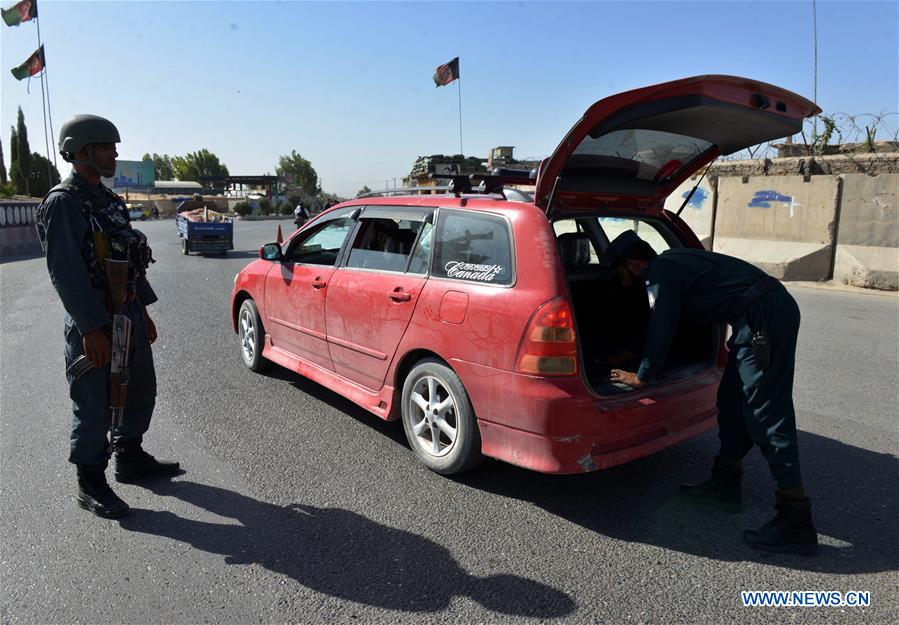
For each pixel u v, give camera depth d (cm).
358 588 279
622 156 388
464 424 362
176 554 304
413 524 333
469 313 352
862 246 1159
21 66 2702
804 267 1215
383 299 413
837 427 472
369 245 451
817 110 353
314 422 474
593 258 492
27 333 776
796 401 532
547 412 320
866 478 388
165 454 417
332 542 315
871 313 916
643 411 339
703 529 330
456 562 299
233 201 7719
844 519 340
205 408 502
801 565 298
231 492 367
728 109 318
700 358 415
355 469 397
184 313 902
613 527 332
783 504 309
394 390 416
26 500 355
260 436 448
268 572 290
